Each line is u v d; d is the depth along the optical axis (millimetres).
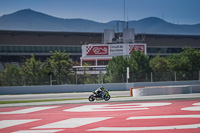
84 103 41188
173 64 93875
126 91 67125
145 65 83438
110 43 126938
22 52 149750
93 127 22219
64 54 83812
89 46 119375
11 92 63906
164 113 28094
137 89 51688
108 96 45812
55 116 28938
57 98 51812
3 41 146125
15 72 74625
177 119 24297
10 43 147250
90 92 66375
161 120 24078
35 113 31781
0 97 55938
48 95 59188
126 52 117625
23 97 55500
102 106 36406
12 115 30906
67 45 155000
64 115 29391
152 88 51812
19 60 150750
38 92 65500
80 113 30375
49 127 22953
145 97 46750
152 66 90000
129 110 31281
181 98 42844
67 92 67375
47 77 67625
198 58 96750
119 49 118062
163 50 165250
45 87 66062
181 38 169125
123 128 21312
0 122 26375
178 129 20234
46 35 152875
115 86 70562
